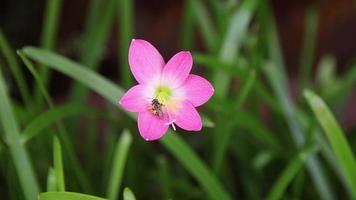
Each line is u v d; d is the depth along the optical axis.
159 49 1.25
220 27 0.83
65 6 1.15
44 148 0.77
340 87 0.93
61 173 0.64
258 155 0.87
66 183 0.75
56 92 1.20
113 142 0.82
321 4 1.23
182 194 0.85
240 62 0.86
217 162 0.79
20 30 1.10
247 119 0.78
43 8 1.09
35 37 1.12
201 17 0.88
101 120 1.01
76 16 1.16
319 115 0.69
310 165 0.79
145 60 0.60
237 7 0.83
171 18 1.22
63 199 0.60
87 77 0.70
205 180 0.71
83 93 0.86
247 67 0.85
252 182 0.88
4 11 1.08
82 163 0.94
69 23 1.16
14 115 0.69
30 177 0.67
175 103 0.61
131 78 0.83
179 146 0.71
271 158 0.88
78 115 0.89
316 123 0.79
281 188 0.74
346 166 0.69
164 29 1.23
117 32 1.19
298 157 0.75
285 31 1.26
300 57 1.28
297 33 1.26
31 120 0.73
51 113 0.70
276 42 0.89
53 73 1.16
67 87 1.19
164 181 0.78
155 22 1.23
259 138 0.87
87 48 0.86
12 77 0.97
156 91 0.61
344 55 1.28
